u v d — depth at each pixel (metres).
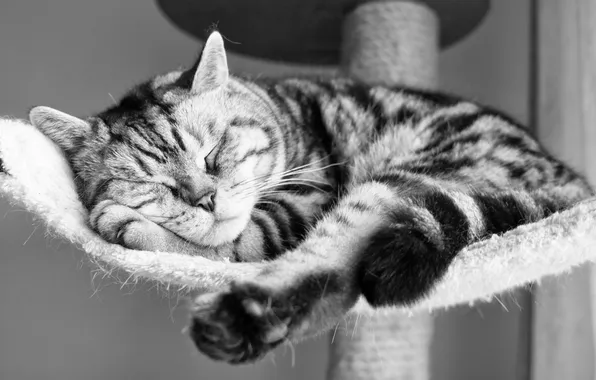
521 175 0.63
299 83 0.73
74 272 0.97
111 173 0.62
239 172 0.63
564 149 0.76
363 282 0.51
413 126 0.68
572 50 0.76
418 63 0.83
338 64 0.97
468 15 0.84
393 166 0.63
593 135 0.74
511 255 0.53
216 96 0.65
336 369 0.76
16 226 0.96
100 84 1.02
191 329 0.46
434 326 0.97
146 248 0.58
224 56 0.65
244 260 0.62
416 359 0.76
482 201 0.57
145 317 0.98
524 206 0.58
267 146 0.66
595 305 0.72
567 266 0.55
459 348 0.98
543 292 0.76
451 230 0.53
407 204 0.54
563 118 0.76
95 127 0.63
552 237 0.53
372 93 0.71
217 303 0.46
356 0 0.82
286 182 0.65
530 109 0.83
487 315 0.97
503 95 1.00
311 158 0.68
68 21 1.02
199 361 0.98
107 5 1.03
